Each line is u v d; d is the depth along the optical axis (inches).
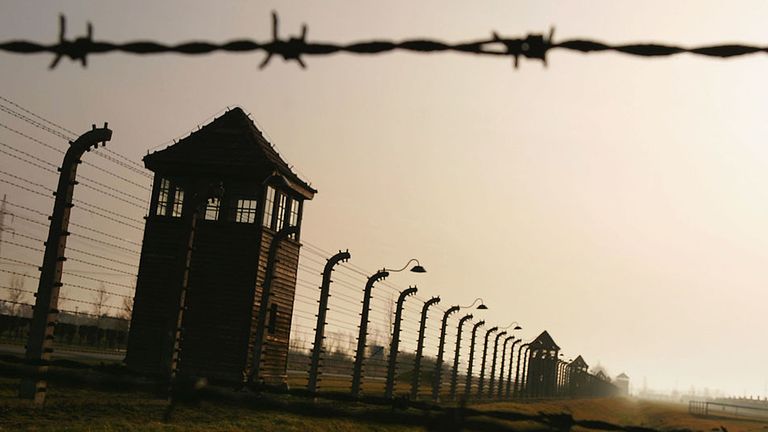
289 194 1251.2
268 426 708.0
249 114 1278.3
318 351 917.8
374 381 1815.9
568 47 146.1
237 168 1165.7
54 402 635.5
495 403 1668.3
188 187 1187.9
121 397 724.0
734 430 1964.8
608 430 226.2
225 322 1134.4
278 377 1197.7
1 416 546.3
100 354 1268.5
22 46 155.6
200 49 154.3
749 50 143.9
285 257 1230.9
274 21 152.4
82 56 155.3
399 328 1125.7
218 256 1157.7
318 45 152.3
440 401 1396.4
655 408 3961.6
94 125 638.5
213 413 738.8
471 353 1595.7
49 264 620.1
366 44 151.5
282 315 1221.7
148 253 1170.6
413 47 149.7
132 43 155.6
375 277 1016.2
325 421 791.7
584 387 4055.1
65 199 625.9
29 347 605.9
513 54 147.3
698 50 145.3
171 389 219.6
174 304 739.4
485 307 1604.3
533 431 200.5
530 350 2348.7
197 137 1218.0
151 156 1188.5
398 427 859.4
